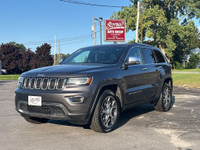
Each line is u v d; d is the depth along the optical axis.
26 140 4.06
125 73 4.93
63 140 4.04
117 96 4.84
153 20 39.75
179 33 39.06
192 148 3.63
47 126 4.96
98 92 4.20
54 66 4.92
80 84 4.06
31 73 4.50
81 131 4.57
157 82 6.11
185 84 14.16
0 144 3.87
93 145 3.78
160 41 42.09
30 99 4.25
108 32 30.11
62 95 3.98
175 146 3.72
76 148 3.65
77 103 3.99
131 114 6.16
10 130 4.69
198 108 7.00
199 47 53.03
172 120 5.46
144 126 4.94
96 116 4.22
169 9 44.62
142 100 5.60
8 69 67.12
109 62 5.01
